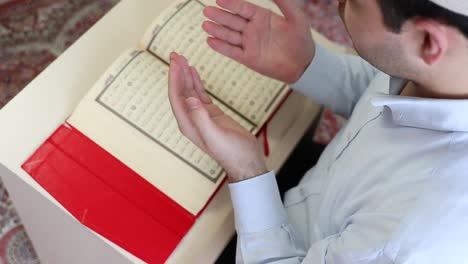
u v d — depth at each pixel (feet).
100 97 2.86
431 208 1.90
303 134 3.07
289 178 3.35
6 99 4.98
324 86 3.05
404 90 2.41
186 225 2.71
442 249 1.84
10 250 4.44
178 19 3.10
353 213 2.35
